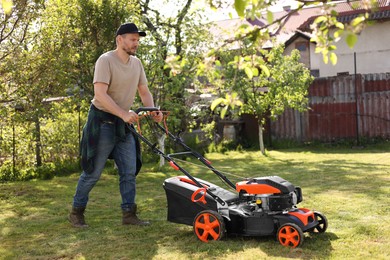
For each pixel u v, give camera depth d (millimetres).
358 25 2232
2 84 8672
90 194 7727
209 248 4328
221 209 4668
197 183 4840
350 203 6188
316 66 20234
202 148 14047
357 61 18141
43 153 10695
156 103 10641
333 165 10398
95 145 5273
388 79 14406
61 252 4473
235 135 15320
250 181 4547
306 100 13789
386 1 17438
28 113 8836
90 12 9633
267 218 4473
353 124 14812
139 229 5234
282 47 13203
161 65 10094
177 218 4934
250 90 13188
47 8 9305
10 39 8742
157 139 10977
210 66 2738
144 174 9969
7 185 9047
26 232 5336
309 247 4273
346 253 4074
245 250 4227
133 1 10148
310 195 6824
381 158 11469
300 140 15391
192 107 11750
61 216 6191
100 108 5270
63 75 9000
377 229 4844
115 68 5199
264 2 2395
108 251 4438
